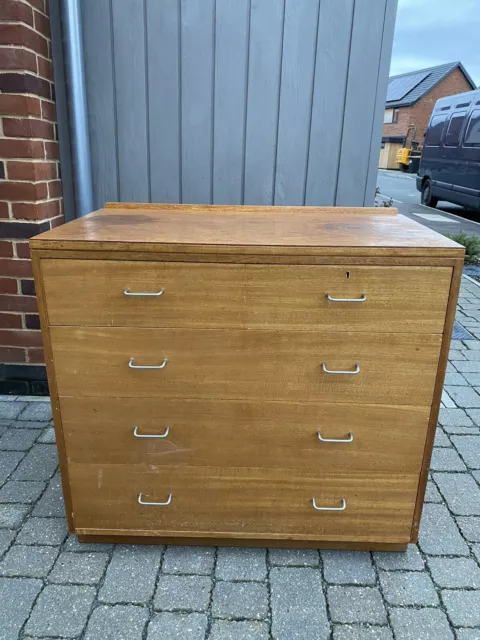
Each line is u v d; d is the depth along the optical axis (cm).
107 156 253
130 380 154
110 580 160
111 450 162
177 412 157
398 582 162
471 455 231
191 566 166
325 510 167
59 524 183
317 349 149
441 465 223
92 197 258
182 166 254
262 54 236
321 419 157
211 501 168
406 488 164
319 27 232
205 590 157
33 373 260
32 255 141
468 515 193
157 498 168
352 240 145
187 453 162
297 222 183
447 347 147
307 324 146
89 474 165
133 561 168
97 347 150
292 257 139
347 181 254
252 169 253
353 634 145
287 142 248
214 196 258
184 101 244
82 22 234
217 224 174
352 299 142
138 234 150
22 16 202
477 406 276
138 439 160
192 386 154
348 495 166
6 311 247
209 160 253
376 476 163
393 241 144
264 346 149
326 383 152
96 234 149
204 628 145
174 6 231
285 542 174
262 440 160
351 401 154
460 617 151
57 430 160
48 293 145
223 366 151
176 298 144
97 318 147
